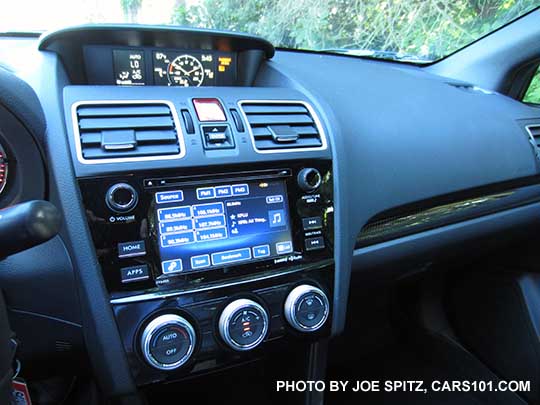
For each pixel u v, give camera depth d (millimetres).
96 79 899
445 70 1590
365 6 1390
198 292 702
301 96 871
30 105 677
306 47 1355
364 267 1016
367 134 971
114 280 668
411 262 1108
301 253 788
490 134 1152
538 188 1246
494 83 1473
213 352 717
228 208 739
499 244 1285
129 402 776
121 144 677
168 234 697
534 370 1285
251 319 729
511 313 1348
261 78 1021
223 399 1248
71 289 731
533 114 1306
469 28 1535
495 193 1177
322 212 814
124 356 676
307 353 950
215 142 741
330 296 817
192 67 953
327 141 830
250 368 1261
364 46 1459
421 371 1521
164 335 677
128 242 674
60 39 811
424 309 1571
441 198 1064
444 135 1073
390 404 1369
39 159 710
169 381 708
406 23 1473
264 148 769
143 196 685
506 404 1344
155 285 684
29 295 729
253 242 750
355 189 924
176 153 706
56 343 771
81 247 660
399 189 982
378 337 1635
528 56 1406
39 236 449
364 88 1137
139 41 886
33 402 957
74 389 999
